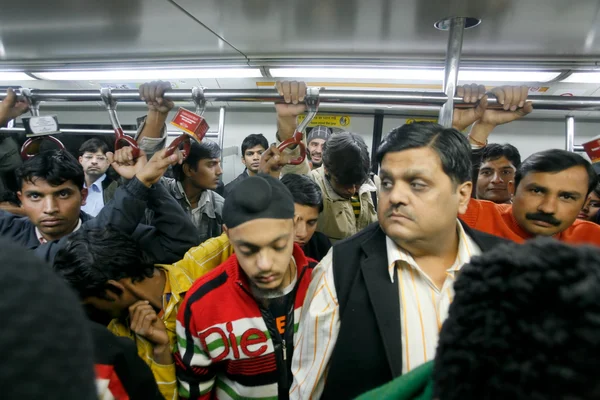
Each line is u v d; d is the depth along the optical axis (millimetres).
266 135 3178
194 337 859
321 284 722
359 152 1402
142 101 1040
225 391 922
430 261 674
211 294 856
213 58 1849
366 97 945
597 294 223
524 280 249
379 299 630
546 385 224
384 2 1067
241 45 1627
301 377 702
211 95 978
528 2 1013
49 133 1081
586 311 223
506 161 1731
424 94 935
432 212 595
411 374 402
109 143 2912
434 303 636
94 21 1351
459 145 612
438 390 287
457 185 618
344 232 1500
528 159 998
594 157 923
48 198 1141
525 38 1342
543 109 918
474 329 266
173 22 1342
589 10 1057
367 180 1716
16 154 2055
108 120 3279
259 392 876
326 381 678
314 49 1640
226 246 1128
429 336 612
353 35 1407
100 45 1672
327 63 1796
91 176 2334
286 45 1597
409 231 603
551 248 275
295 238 1130
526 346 238
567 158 921
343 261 708
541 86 1970
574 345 220
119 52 1793
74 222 1233
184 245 1183
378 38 1427
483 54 1561
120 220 1009
